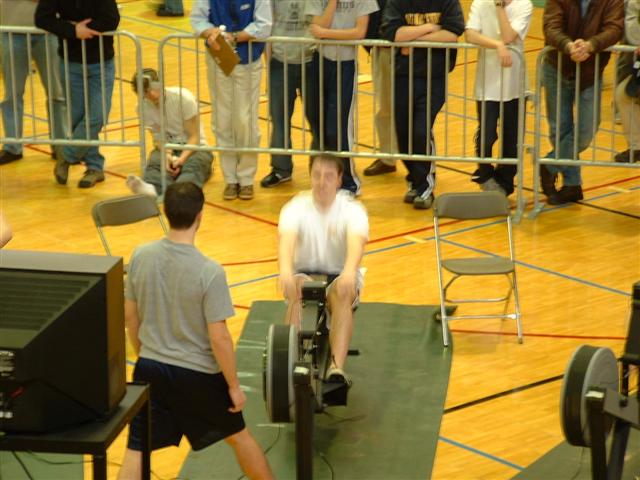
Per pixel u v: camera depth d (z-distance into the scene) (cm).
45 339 552
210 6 1555
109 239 1455
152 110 1623
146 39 2759
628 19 1622
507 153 1591
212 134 1942
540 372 1097
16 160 1803
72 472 912
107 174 1741
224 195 1619
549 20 1494
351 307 988
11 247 1422
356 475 909
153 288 802
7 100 1728
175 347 805
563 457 934
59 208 1579
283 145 1647
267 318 1220
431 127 1566
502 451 947
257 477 839
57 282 562
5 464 923
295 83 1614
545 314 1231
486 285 1313
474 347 1156
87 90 1620
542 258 1393
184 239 803
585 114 1541
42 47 1695
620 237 1461
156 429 815
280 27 1602
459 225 1512
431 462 929
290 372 828
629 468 905
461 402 1039
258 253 1415
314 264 1034
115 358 585
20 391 558
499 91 1552
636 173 1738
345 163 1603
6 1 1706
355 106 1595
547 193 1595
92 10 1576
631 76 1531
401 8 1531
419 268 1365
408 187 1655
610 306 1249
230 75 1573
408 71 1554
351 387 1067
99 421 581
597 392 666
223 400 813
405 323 1214
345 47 1563
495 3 1506
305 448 729
